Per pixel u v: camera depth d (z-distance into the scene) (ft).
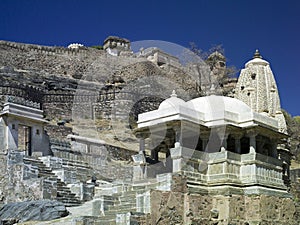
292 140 143.74
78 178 73.20
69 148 86.58
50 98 149.59
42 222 51.39
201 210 62.59
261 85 96.89
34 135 85.56
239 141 69.62
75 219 48.91
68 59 201.46
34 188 63.72
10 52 194.70
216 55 167.02
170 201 58.08
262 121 70.08
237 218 64.69
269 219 66.85
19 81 155.74
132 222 50.85
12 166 68.18
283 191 72.23
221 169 65.77
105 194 64.69
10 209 57.31
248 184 67.00
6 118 81.82
